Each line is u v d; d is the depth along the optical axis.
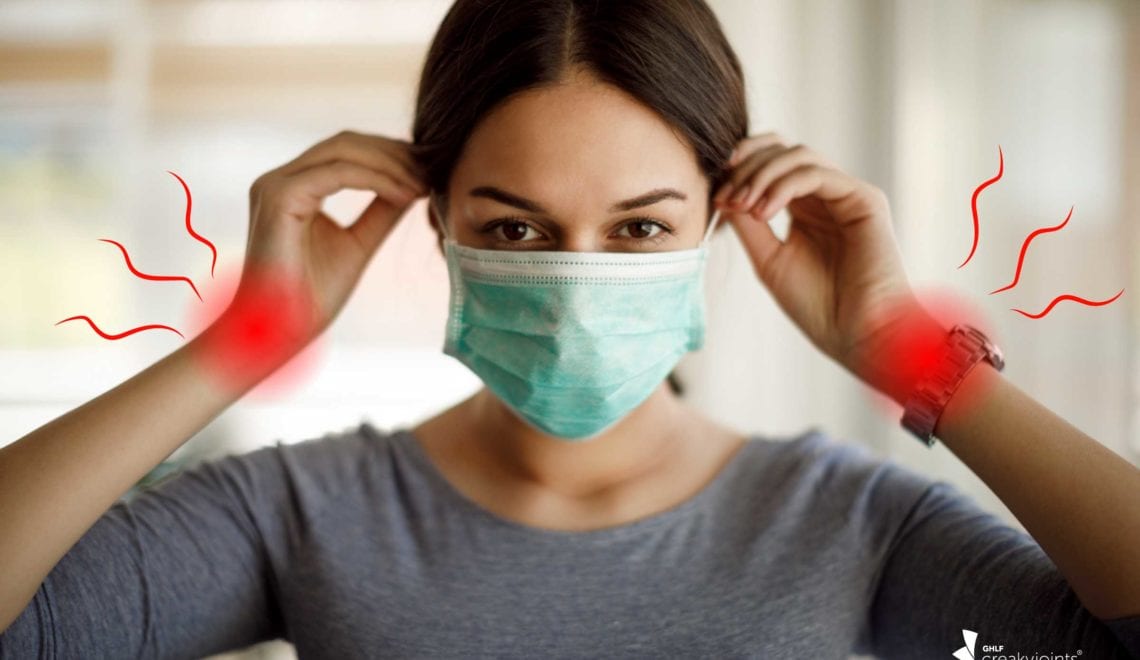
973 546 0.98
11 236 2.14
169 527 1.00
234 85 2.12
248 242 1.07
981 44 1.78
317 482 1.08
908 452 1.89
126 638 0.94
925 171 1.81
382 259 2.15
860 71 1.96
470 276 1.05
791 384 2.00
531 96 0.95
